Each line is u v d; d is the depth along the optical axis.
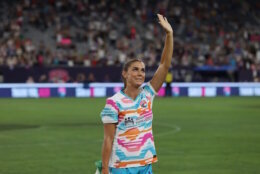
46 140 41.03
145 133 14.78
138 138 14.67
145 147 14.73
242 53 117.38
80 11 121.25
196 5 131.62
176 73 106.38
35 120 56.84
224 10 133.12
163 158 32.28
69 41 111.50
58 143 39.28
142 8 126.25
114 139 14.75
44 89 98.62
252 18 133.88
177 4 130.00
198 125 51.59
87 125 51.84
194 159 31.91
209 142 39.38
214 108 73.38
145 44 115.81
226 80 110.00
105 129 14.73
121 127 14.64
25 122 54.75
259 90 107.94
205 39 122.38
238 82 108.56
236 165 29.89
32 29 114.56
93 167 29.45
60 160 31.70
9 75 98.00
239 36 124.75
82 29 117.62
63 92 99.56
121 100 14.64
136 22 122.81
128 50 112.19
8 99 92.25
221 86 105.88
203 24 127.25
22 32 113.25
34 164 30.38
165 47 15.22
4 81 97.75
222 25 128.38
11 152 34.91
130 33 117.56
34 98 94.81
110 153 14.74
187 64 109.56
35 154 34.06
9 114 64.06
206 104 81.25
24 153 34.47
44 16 117.06
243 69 109.88
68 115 62.53
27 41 106.31
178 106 77.00
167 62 15.11
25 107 74.81
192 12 129.12
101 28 117.06
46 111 68.19
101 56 108.81
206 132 45.75
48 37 114.12
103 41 114.44
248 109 71.75
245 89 107.19
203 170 28.44
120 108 14.59
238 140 40.53
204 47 118.06
